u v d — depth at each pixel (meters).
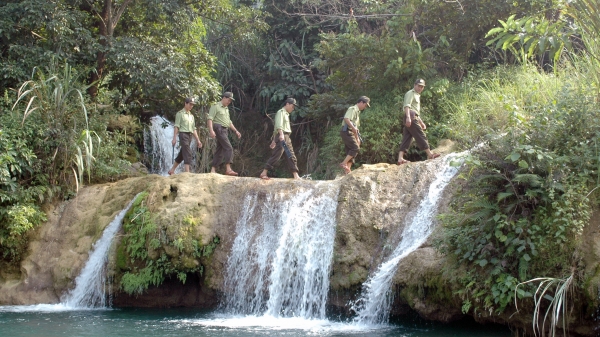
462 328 8.34
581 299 7.30
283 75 19.02
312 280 9.85
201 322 9.32
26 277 11.49
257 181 11.38
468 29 15.50
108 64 14.48
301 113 18.27
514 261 7.78
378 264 9.45
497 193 8.31
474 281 7.78
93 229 11.74
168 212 10.81
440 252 8.38
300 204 10.60
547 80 11.50
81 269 11.22
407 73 15.13
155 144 17.98
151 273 10.62
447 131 12.98
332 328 8.70
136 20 16.08
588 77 9.97
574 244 7.55
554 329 7.15
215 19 16.83
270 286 10.08
